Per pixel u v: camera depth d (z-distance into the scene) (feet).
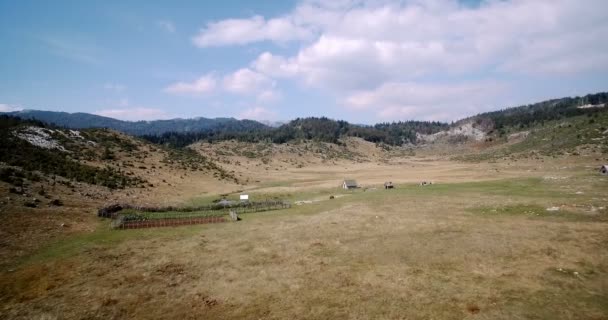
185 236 147.13
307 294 88.69
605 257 101.19
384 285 91.66
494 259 105.50
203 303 86.07
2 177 186.50
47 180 211.41
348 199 236.63
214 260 115.85
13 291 93.04
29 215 154.51
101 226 161.79
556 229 130.62
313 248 125.29
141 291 92.89
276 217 186.09
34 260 114.73
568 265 97.60
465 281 91.50
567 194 196.13
